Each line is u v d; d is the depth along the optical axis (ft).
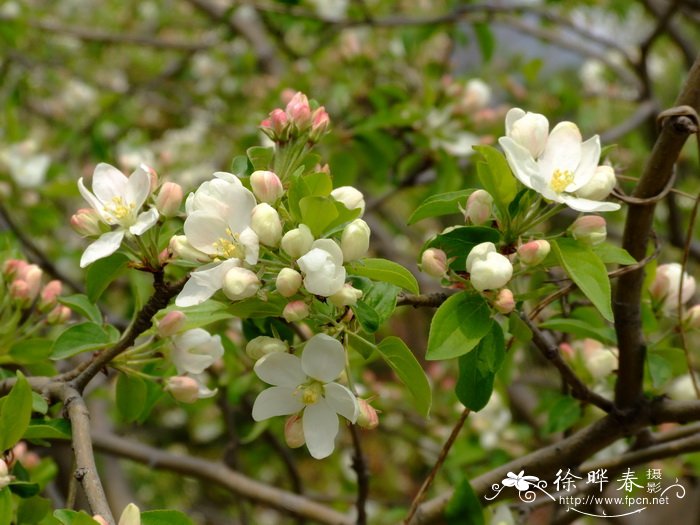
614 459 2.39
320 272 1.99
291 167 2.17
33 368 2.48
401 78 4.50
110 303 4.39
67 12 6.95
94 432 3.08
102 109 4.50
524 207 2.10
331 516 2.84
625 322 2.27
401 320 5.80
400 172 3.38
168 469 3.02
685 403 2.31
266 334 2.28
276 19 4.41
